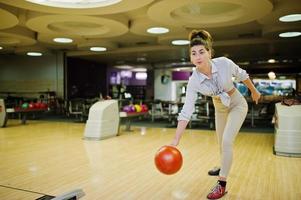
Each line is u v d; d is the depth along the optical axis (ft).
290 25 22.57
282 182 9.70
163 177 10.32
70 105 35.35
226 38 30.27
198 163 12.41
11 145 16.80
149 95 54.70
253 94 8.73
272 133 22.16
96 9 17.39
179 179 10.07
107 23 21.30
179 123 7.32
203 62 7.33
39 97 41.24
